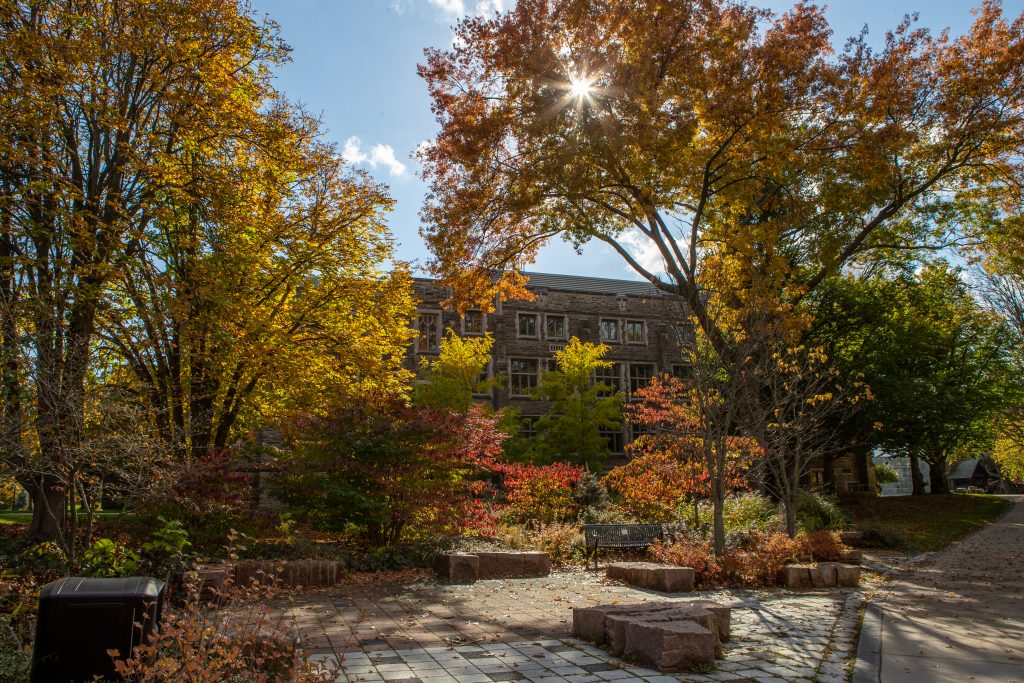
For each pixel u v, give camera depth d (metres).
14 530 15.55
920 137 19.42
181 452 13.06
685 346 14.23
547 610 9.17
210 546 11.78
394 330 18.27
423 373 32.81
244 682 4.61
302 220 16.02
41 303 10.16
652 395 18.14
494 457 18.09
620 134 15.84
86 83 13.51
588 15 16.05
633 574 11.52
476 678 5.82
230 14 15.16
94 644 4.51
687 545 12.56
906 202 22.25
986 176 19.91
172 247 15.33
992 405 30.14
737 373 13.58
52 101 13.44
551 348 39.84
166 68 15.14
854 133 16.78
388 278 17.73
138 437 9.32
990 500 34.91
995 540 21.69
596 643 7.09
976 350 33.25
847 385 25.25
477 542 14.68
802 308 17.50
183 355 14.66
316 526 13.93
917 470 37.41
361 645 7.05
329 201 16.62
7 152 12.48
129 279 13.62
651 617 6.80
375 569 12.91
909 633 7.70
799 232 23.89
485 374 38.22
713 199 19.88
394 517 14.02
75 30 13.87
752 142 16.58
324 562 11.49
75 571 8.52
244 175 15.55
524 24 15.94
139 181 15.16
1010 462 48.22
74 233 13.19
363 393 15.10
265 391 16.86
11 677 4.73
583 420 31.80
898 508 31.50
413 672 6.00
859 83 17.39
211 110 14.87
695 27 15.67
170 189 14.65
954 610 9.24
